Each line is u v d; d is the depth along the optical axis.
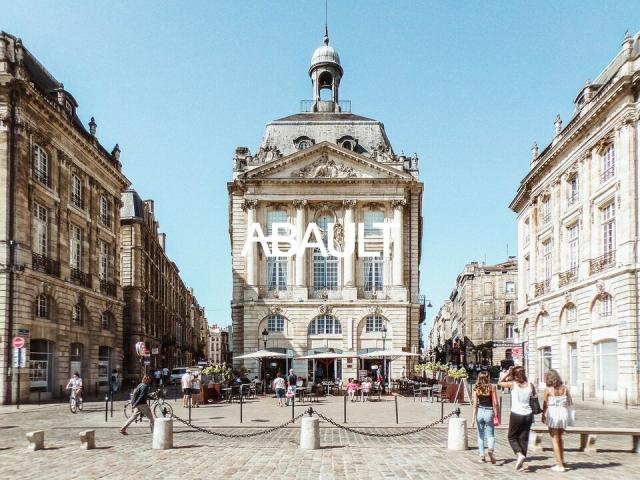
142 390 16.02
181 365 84.88
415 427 17.52
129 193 53.25
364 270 42.91
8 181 27.05
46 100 29.33
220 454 12.57
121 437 15.34
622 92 26.23
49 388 29.91
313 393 30.58
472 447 13.49
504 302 73.50
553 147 34.25
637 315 25.20
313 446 13.24
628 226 25.77
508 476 10.30
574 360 32.25
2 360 26.03
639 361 24.97
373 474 10.48
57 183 31.31
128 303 51.19
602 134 28.59
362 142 45.72
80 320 33.81
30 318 27.80
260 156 44.41
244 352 41.34
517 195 43.31
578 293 30.72
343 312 41.66
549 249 37.50
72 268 33.09
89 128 37.06
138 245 51.91
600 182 29.27
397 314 41.66
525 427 10.91
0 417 20.84
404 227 43.72
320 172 42.91
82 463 11.59
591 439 12.86
